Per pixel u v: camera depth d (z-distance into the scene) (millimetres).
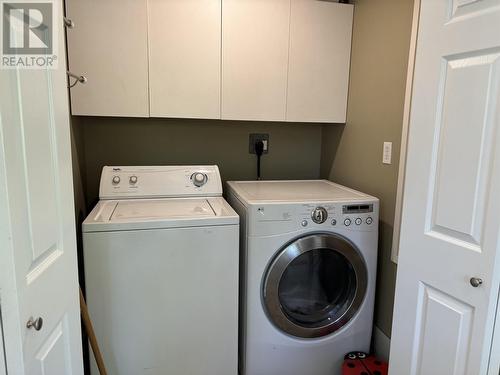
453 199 1188
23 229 824
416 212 1331
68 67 1858
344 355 1977
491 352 1136
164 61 1966
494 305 1099
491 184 1072
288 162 2621
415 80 1299
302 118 2215
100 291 1620
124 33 1899
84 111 1901
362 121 2131
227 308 1789
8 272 776
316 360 1941
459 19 1143
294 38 2123
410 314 1389
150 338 1708
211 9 1986
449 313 1233
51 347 990
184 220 1668
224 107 2080
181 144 2410
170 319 1719
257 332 1838
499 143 1044
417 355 1375
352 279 1939
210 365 1814
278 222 1766
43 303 931
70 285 1132
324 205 1813
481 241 1111
